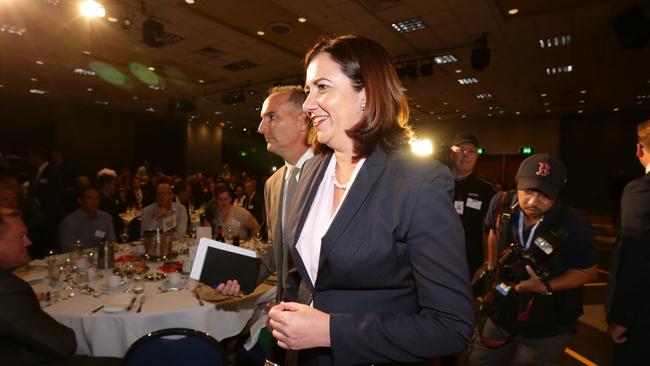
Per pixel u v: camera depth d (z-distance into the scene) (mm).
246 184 6625
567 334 1633
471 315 616
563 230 1593
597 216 13375
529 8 5535
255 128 21281
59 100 14156
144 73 9664
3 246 1718
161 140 18609
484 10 5574
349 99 735
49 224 5309
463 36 6605
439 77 9273
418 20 5969
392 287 706
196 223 5023
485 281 1814
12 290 1496
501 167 16125
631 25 5285
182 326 1913
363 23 6074
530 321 1606
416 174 686
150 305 1975
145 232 2928
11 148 14039
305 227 847
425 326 609
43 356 1562
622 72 8727
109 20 6059
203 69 9086
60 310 1888
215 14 5895
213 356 1472
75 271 2523
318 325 659
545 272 1610
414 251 654
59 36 7035
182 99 12883
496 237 1936
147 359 1448
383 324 635
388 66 749
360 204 712
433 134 17359
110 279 2186
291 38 6902
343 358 639
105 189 5023
